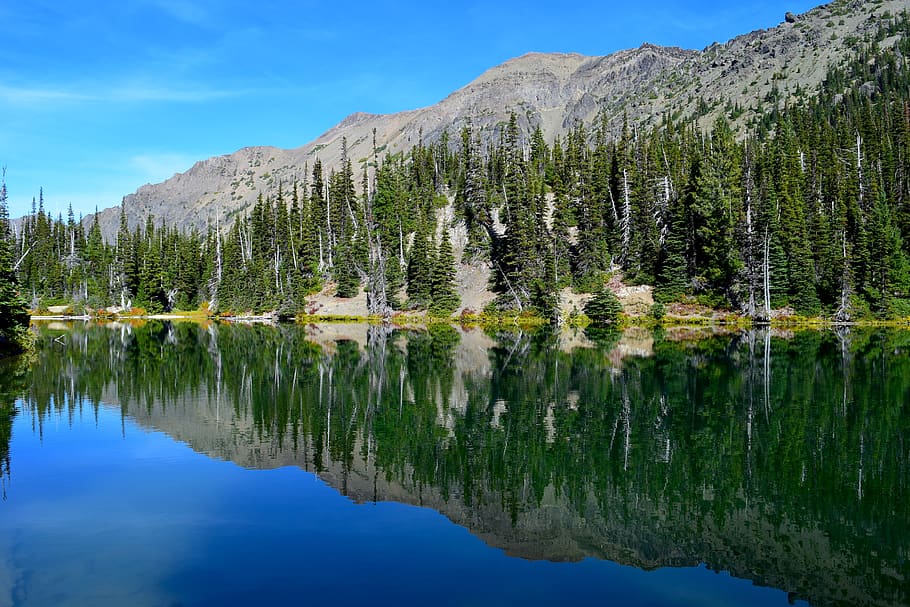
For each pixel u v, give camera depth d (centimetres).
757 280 8400
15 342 5859
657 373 4297
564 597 1281
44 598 1255
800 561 1480
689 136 13512
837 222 8756
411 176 13988
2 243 6141
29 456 2362
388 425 2862
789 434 2638
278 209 12862
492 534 1614
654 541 1588
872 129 11912
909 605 1278
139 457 2353
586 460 2298
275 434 2706
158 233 15175
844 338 6562
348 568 1399
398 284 10888
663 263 9044
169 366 4938
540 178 11731
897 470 2155
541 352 5666
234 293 12500
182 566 1401
